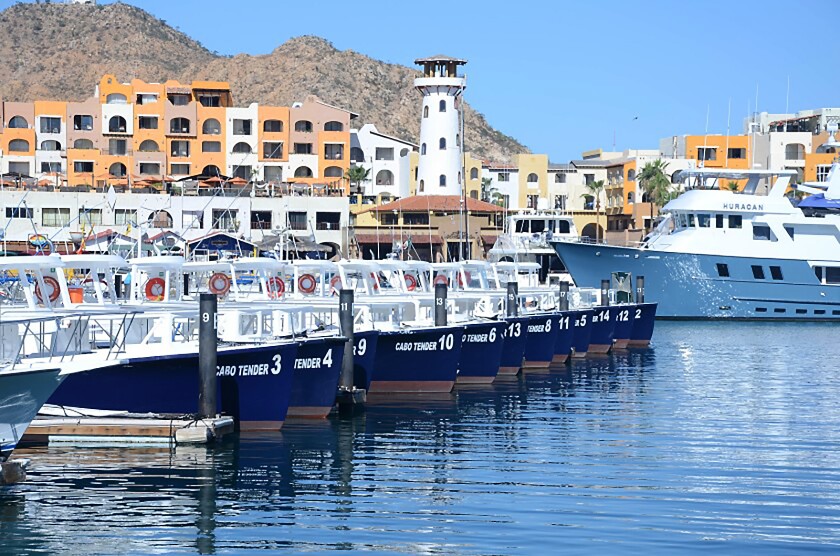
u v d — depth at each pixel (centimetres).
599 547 2573
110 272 3928
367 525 2714
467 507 2881
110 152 12125
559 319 5897
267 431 3597
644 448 3662
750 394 4984
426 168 12331
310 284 5362
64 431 3356
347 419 3978
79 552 2492
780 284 8981
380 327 4528
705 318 8994
